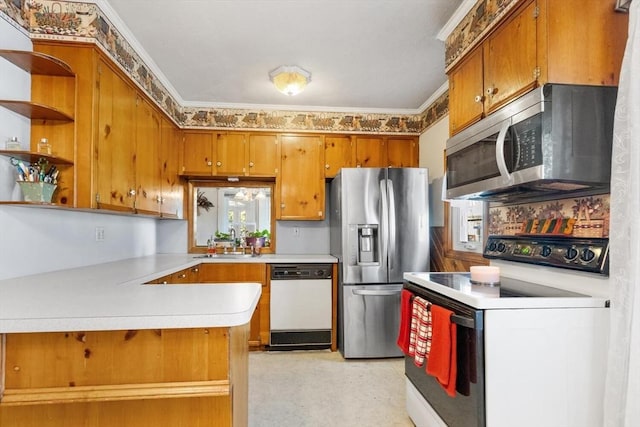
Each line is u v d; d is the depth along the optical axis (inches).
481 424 55.2
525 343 56.0
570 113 58.6
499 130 67.5
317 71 117.4
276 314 138.6
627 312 51.8
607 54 59.9
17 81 75.1
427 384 74.9
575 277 65.4
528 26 63.2
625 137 52.8
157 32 93.4
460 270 118.9
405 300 81.0
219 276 137.3
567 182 59.5
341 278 133.7
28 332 44.9
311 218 155.3
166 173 133.3
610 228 54.8
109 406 49.3
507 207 88.0
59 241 89.1
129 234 129.6
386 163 157.6
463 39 84.9
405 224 131.6
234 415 51.6
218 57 108.0
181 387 47.7
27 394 45.9
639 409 49.9
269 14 85.4
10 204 69.1
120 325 44.7
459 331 59.9
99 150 82.5
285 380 111.0
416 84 129.0
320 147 155.9
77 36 79.3
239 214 165.6
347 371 118.6
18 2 75.6
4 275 72.6
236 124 152.0
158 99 120.7
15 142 70.7
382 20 88.1
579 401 56.2
